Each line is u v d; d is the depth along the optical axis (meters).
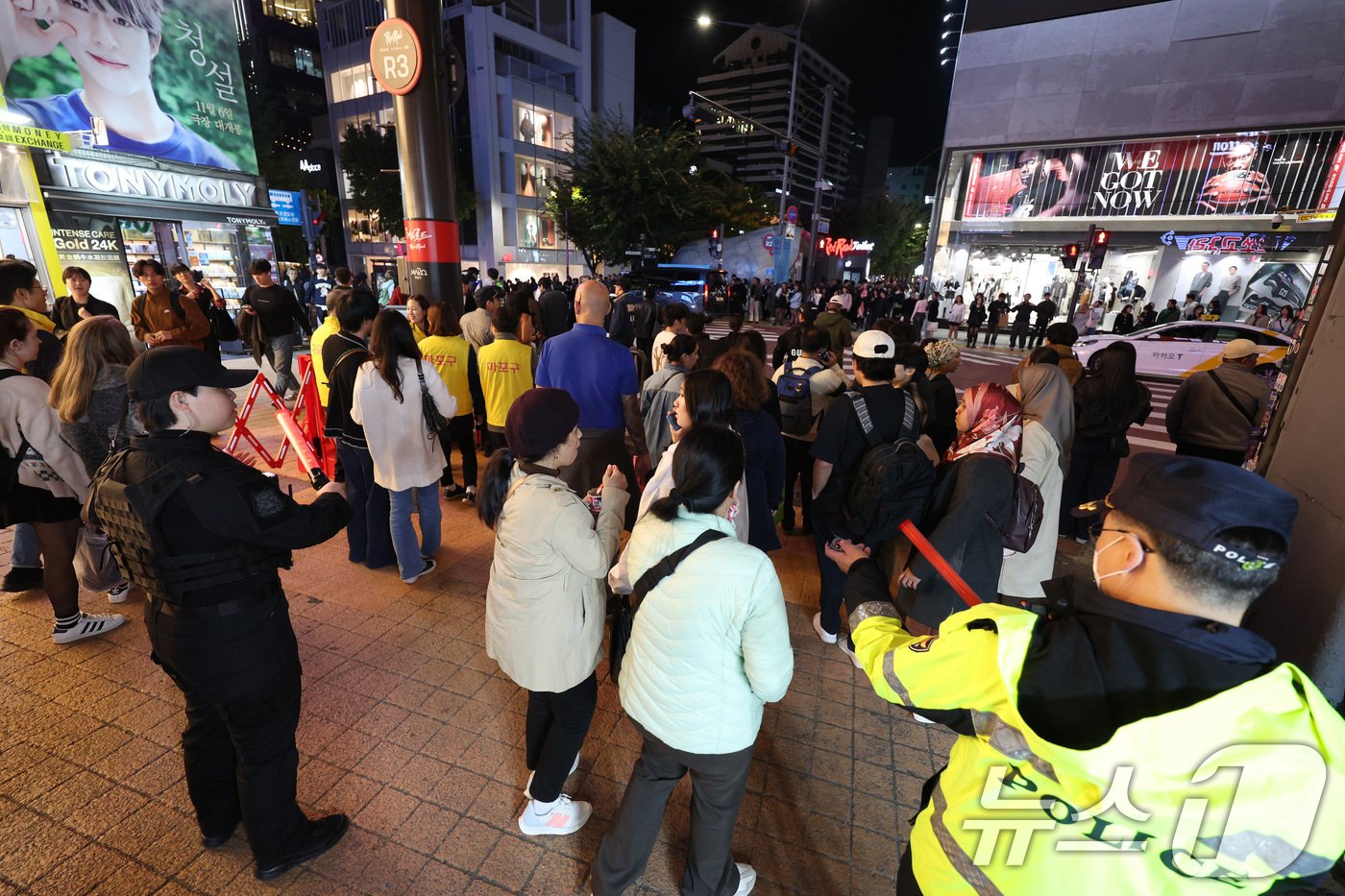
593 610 1.98
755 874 2.04
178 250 13.52
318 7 36.75
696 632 1.52
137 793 2.30
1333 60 17.92
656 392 3.86
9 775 2.35
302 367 5.39
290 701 1.89
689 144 26.20
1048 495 3.05
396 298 8.27
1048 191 23.05
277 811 1.93
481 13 31.75
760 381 3.20
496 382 4.60
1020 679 0.91
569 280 20.64
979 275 25.02
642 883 2.05
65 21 11.02
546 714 2.14
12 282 3.76
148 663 3.01
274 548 1.76
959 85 23.41
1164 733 0.80
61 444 2.82
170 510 1.56
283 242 32.91
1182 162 20.75
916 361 3.41
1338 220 2.10
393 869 2.07
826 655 3.37
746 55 90.94
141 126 12.34
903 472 2.37
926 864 1.09
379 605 3.63
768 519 3.27
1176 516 0.87
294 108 47.28
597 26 39.41
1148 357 12.91
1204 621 0.86
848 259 62.91
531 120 35.78
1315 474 1.97
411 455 3.62
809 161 96.50
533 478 1.87
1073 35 21.14
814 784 2.50
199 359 1.61
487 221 34.66
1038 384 3.50
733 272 34.44
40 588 3.62
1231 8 18.86
